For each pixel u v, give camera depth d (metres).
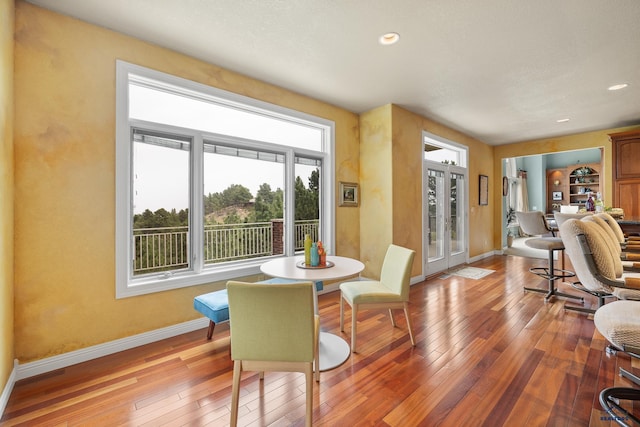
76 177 2.09
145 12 2.04
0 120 1.58
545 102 3.78
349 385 1.81
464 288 3.92
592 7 1.98
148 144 2.54
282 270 2.16
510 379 1.86
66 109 2.05
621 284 1.58
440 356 2.15
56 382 1.85
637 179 4.44
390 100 3.71
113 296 2.24
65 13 2.04
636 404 1.61
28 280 1.92
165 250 2.62
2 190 1.63
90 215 2.15
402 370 1.97
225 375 1.94
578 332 2.53
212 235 2.93
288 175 3.48
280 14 2.06
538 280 4.27
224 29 2.23
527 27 2.21
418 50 2.53
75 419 1.54
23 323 1.90
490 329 2.61
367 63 2.75
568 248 1.91
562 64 2.78
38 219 1.95
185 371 1.98
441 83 3.20
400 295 2.29
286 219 3.48
